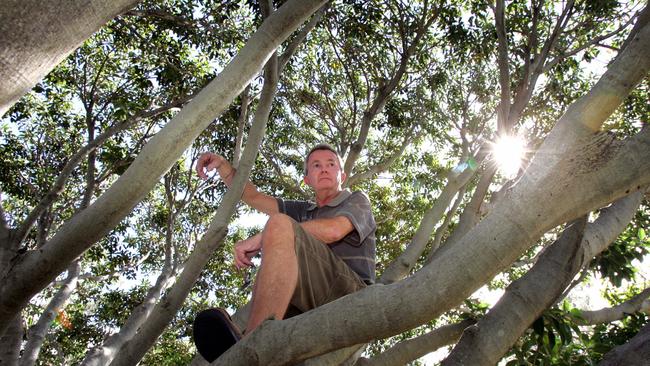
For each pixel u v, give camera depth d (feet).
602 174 4.80
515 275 26.84
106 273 36.32
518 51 25.02
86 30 5.43
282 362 4.97
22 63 5.08
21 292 8.20
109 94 29.27
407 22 26.48
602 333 13.44
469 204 14.88
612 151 4.87
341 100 32.27
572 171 4.85
